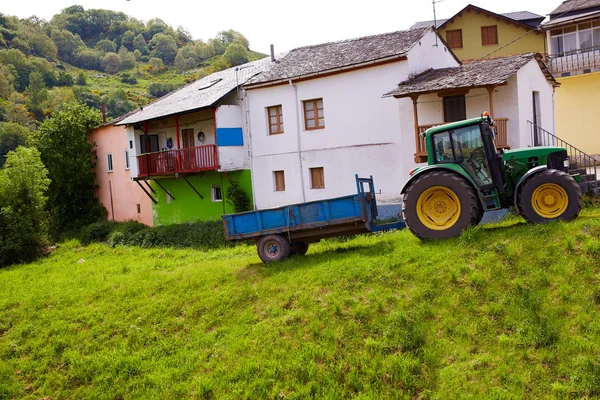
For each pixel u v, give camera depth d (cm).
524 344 785
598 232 947
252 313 1067
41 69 8000
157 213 2828
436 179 1114
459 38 3344
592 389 693
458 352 806
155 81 8881
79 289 1468
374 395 779
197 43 10588
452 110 1864
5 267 2316
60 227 3166
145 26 11519
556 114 2656
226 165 2309
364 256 1140
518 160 1134
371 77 1977
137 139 2775
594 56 2508
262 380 873
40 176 2595
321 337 921
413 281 974
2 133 5028
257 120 2309
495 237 1019
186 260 1847
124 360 1039
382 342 865
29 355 1148
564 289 844
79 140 3231
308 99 2145
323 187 2150
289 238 1302
